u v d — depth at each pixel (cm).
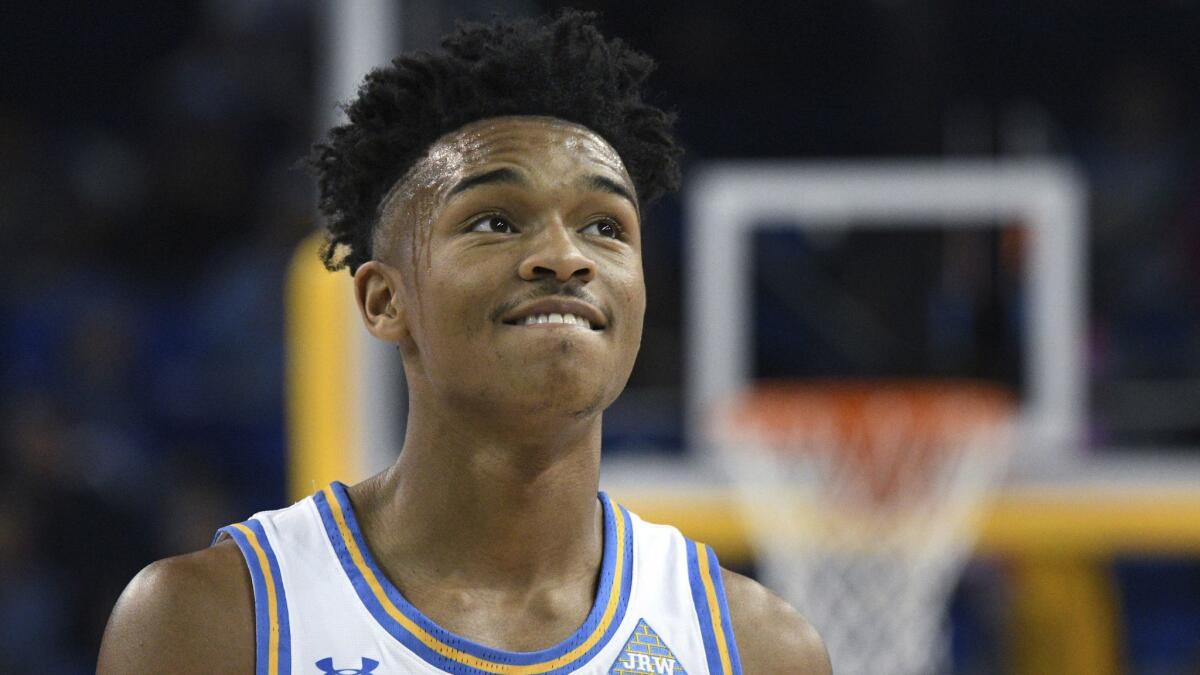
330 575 513
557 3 1652
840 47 2109
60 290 2280
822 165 1476
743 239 1458
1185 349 1983
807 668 554
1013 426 1394
